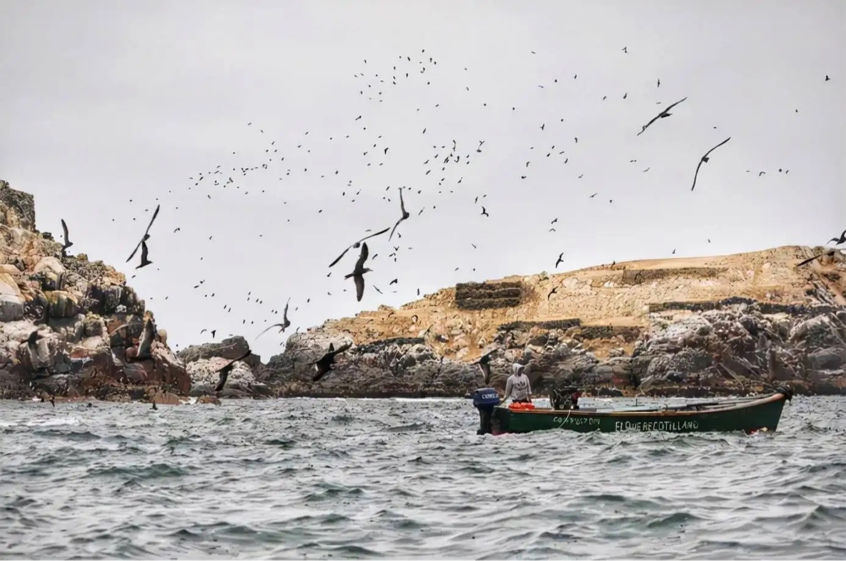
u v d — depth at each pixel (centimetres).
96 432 7250
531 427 5762
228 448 5700
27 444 5938
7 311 16488
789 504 3103
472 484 3797
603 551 2522
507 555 2503
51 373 16475
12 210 18788
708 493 3406
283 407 15962
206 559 2498
